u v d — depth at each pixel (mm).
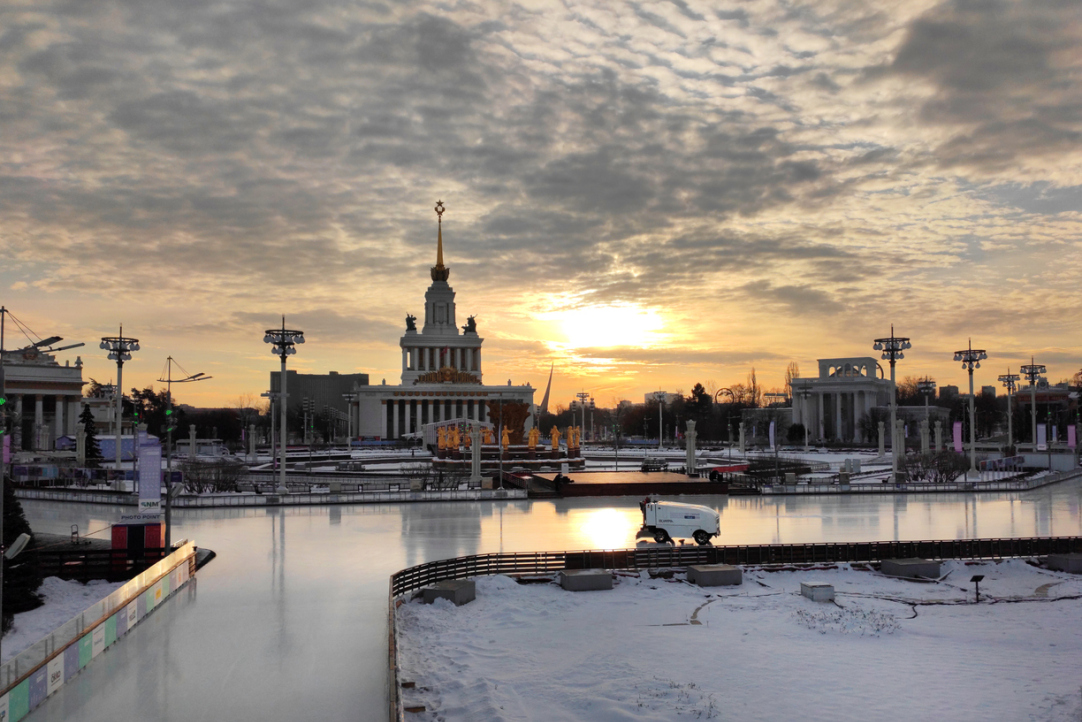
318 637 32094
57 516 71438
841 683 30906
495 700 28453
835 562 49938
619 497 85562
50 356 189000
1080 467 126375
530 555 47000
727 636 36562
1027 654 34438
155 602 36500
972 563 50281
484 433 137625
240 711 24188
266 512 72750
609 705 28094
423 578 42375
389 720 22906
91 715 23859
